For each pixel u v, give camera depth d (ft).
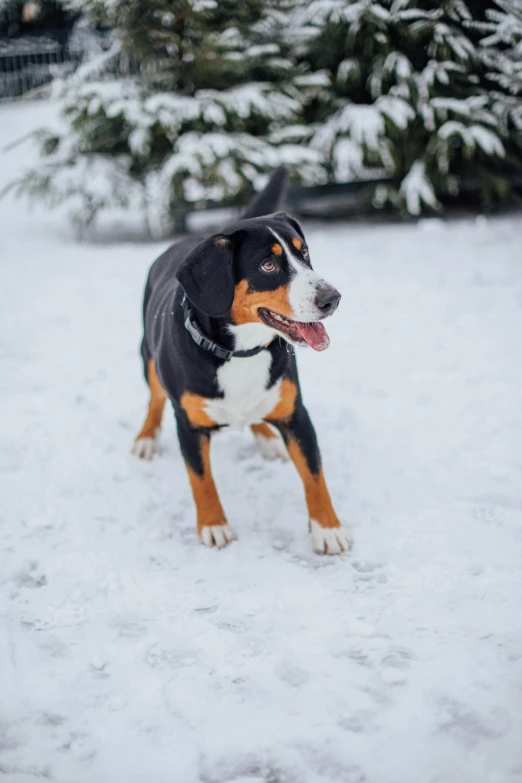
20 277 21.49
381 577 7.70
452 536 8.21
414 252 21.08
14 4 50.44
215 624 7.14
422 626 6.85
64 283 20.62
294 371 8.54
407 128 24.32
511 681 6.08
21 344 15.79
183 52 24.31
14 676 6.56
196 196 25.07
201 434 8.77
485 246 20.84
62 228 28.63
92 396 12.96
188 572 8.09
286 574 7.93
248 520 9.16
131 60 25.68
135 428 11.80
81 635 7.11
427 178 23.95
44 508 9.48
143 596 7.66
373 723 5.81
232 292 7.64
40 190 25.17
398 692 6.08
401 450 10.41
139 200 24.71
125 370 14.14
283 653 6.64
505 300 16.24
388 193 24.93
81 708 6.18
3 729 5.99
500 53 23.43
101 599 7.66
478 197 27.45
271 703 6.09
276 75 25.85
